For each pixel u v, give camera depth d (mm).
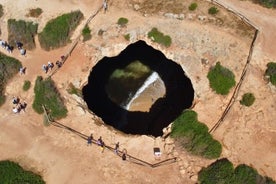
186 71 58781
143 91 68312
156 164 51562
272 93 55094
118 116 64875
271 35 59438
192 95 62750
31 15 63938
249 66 57000
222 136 52938
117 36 61344
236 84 56281
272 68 56094
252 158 51469
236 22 60844
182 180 50281
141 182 50156
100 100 65875
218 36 59469
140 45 71250
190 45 59438
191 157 51938
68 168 51281
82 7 64500
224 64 57594
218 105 55344
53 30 61531
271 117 53719
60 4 64875
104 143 53406
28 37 61812
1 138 54094
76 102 56719
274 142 52406
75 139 53656
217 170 49875
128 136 54375
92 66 60438
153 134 61281
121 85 68938
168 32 60594
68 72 59438
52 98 56312
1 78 58594
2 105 57188
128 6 63812
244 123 53625
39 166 51500
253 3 62781
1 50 61875
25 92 58156
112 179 50438
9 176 49969
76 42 61656
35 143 53500
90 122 55250
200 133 52812
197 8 62375
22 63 60500
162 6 63125
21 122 55500
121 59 71312
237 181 49062
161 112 64875
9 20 63719
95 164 51625
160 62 71062
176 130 53531
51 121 55000
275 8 61969
